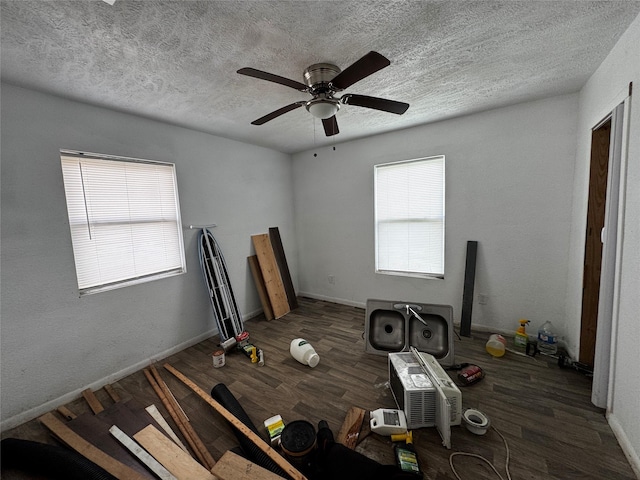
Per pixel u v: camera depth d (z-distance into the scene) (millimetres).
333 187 3936
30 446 1534
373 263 3703
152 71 1742
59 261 2029
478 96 2383
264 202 3887
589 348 2207
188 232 2930
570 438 1582
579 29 1481
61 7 1157
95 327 2229
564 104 2398
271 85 1980
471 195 2908
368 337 2600
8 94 1791
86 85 1869
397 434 1617
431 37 1510
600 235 2094
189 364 2553
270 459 1439
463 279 3055
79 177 2186
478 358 2473
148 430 1666
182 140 2852
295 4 1221
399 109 1878
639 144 1387
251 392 2115
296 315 3719
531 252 2676
